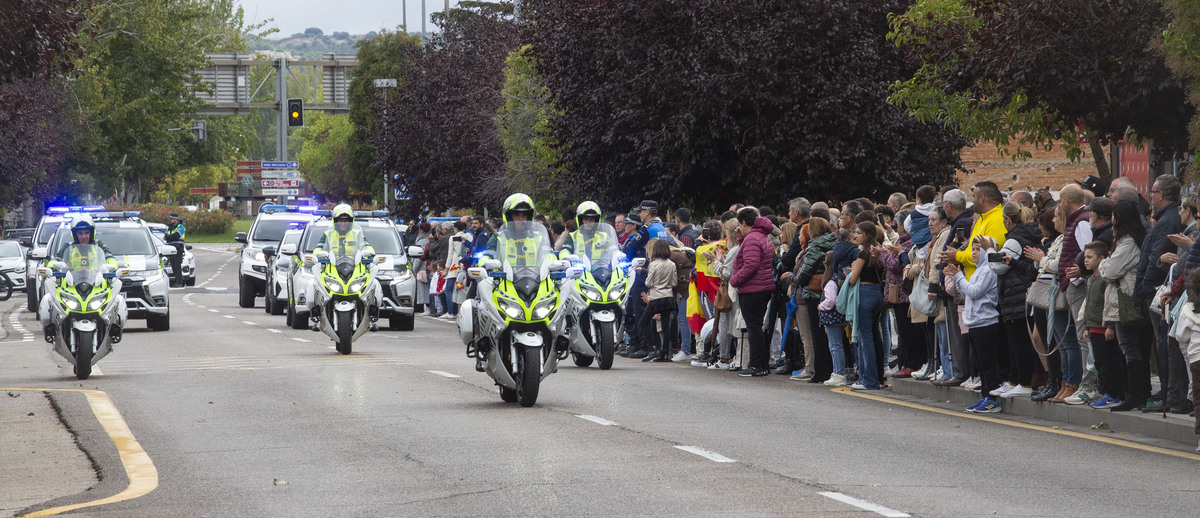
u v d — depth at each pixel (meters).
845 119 76.00
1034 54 50.84
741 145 79.00
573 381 46.53
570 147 88.56
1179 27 43.44
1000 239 38.88
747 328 49.12
